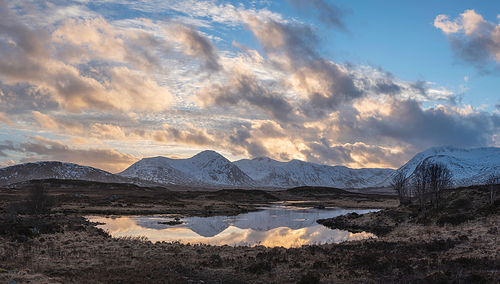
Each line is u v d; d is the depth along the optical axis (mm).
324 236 47188
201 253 29156
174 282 19703
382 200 154375
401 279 18906
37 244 29109
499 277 17156
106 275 20156
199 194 169875
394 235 40969
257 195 175125
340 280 19797
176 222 63656
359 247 30438
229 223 64812
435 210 50875
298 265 23875
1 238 30062
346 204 135625
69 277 19109
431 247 27969
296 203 150125
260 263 23453
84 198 104938
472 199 49656
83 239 33656
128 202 103312
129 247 30203
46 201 62562
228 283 20156
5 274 17312
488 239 29094
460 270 19359
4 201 83438
